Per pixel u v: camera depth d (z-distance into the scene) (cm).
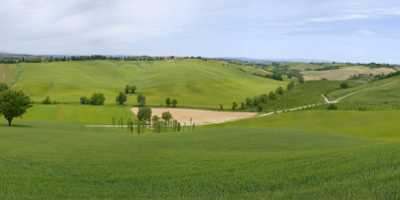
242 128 8094
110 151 4741
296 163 3278
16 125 9950
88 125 11862
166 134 7538
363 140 6294
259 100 18188
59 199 2412
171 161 3788
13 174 3128
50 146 5256
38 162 3741
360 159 3147
